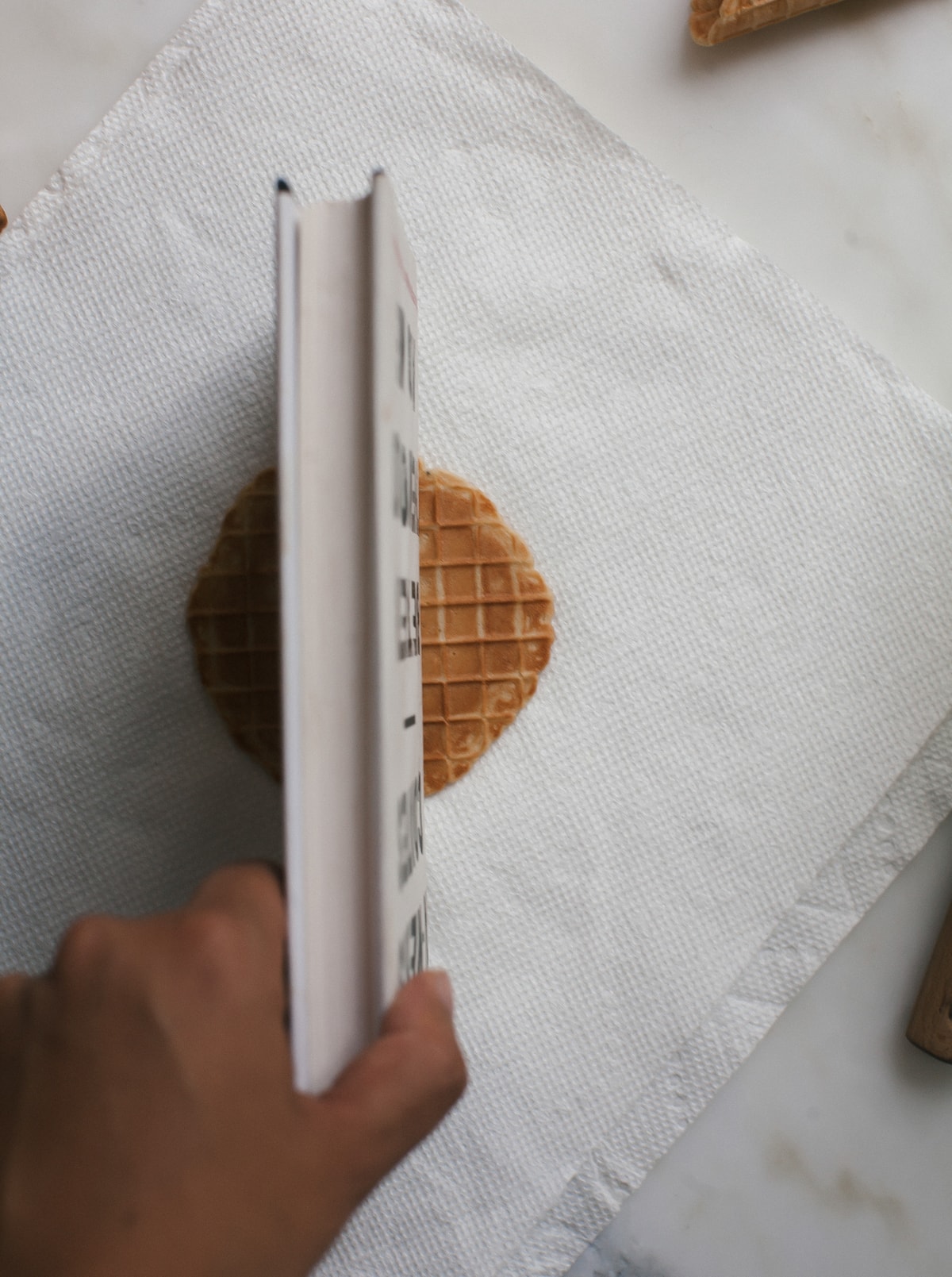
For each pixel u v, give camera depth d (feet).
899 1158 1.17
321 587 0.79
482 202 1.16
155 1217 0.66
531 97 1.15
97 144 1.14
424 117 1.15
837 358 1.16
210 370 1.15
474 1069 1.15
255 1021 0.73
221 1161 0.69
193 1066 0.70
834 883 1.16
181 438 1.15
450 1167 1.15
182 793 1.14
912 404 1.16
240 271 1.15
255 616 1.12
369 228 0.80
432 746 1.15
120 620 1.15
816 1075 1.17
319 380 0.80
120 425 1.15
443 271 1.16
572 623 1.17
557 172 1.16
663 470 1.17
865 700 1.16
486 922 1.16
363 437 0.80
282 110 1.15
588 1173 1.15
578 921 1.16
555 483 1.17
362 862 0.79
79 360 1.15
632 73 1.18
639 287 1.16
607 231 1.16
